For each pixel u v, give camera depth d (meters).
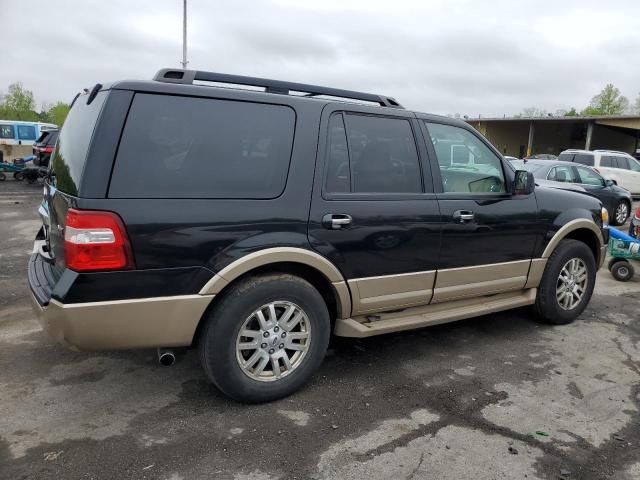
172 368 3.71
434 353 4.17
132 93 2.78
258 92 3.18
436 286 3.89
